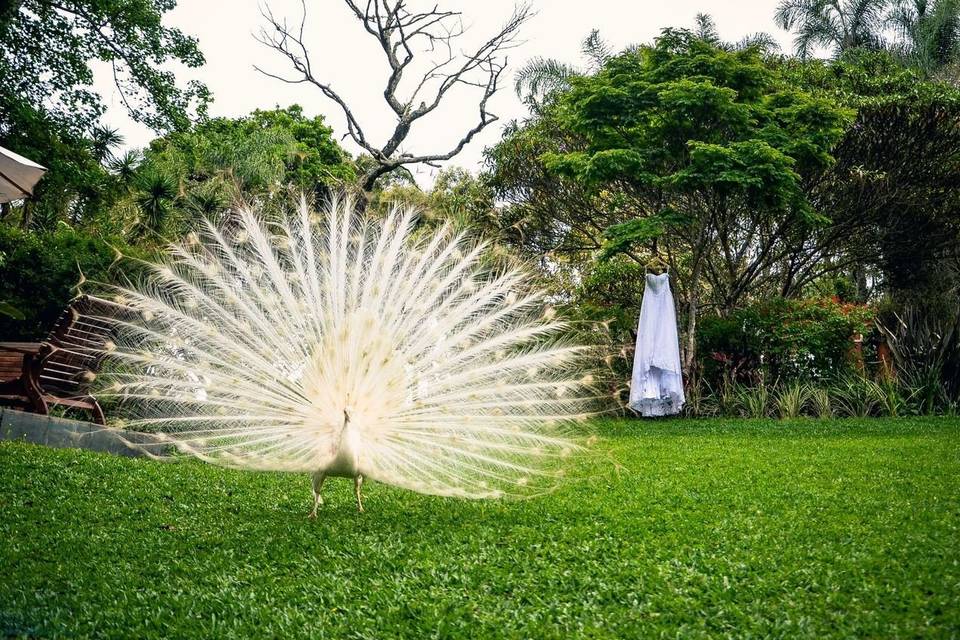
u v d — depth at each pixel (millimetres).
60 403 10547
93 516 7023
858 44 30953
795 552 5688
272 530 6750
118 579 5434
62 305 14148
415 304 7262
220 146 22297
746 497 7812
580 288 23250
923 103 21234
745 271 22891
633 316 21594
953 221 22734
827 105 17875
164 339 7293
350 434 6543
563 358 7812
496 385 7430
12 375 10961
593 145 18859
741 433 14492
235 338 7156
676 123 17797
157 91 21672
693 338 19250
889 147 21750
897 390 18375
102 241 14938
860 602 4676
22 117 19781
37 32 20406
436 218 7828
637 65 19047
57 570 5574
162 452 10672
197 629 4633
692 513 7113
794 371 19406
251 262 7391
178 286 7406
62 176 20750
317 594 5188
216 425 6949
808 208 18500
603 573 5430
